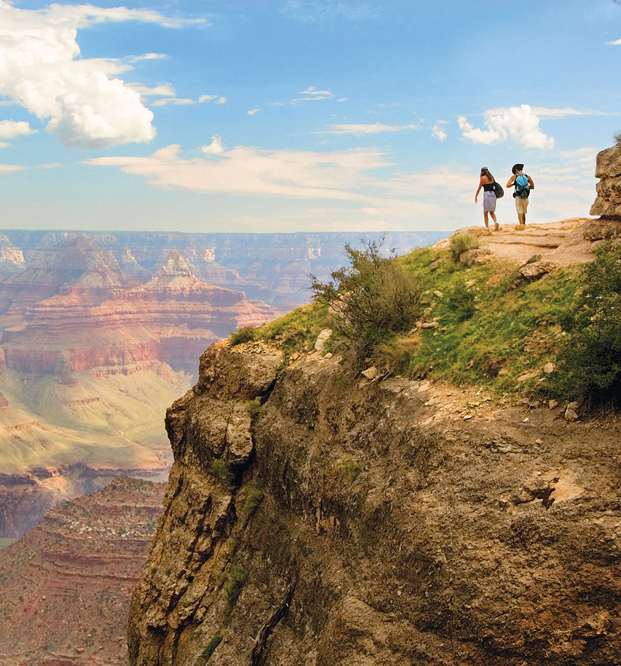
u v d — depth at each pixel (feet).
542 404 40.86
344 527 47.29
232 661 51.52
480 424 41.47
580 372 39.34
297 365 66.08
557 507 34.35
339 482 49.29
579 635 31.60
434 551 36.81
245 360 70.90
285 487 57.98
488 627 33.17
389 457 46.03
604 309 42.24
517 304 50.78
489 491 37.27
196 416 72.02
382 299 58.54
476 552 35.24
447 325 54.44
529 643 32.35
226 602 57.47
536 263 53.83
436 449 41.57
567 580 32.53
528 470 37.11
